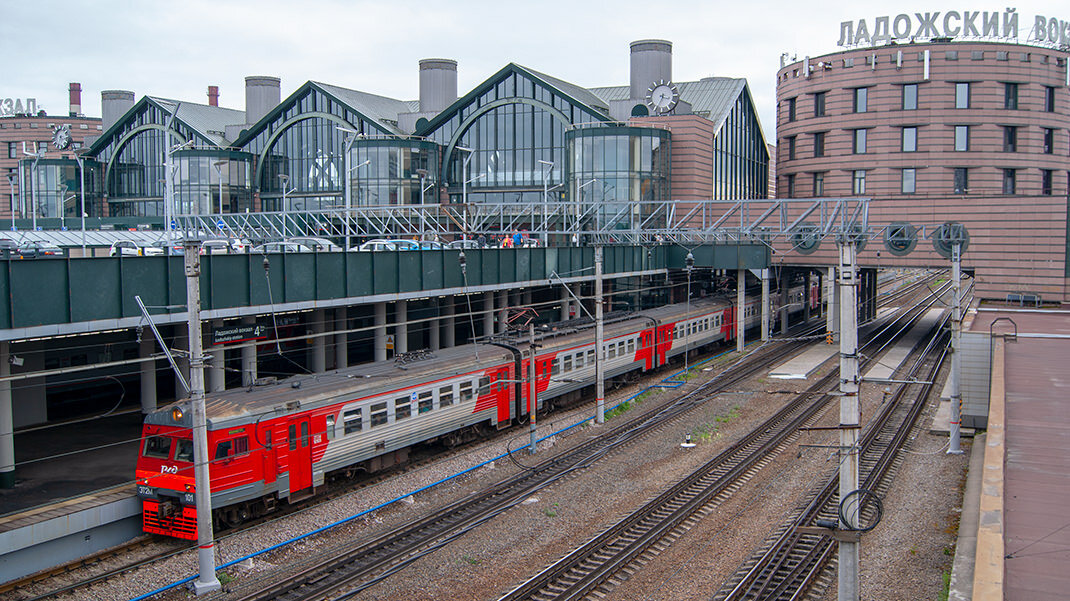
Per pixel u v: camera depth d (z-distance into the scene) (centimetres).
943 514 2270
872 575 1862
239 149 8356
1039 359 2825
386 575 1869
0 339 2091
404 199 7250
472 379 2998
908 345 5772
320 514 2294
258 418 2206
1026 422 1991
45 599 1784
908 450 2992
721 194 7412
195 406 1861
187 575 1912
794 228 4212
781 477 2650
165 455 2128
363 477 2683
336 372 2644
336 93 7950
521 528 2169
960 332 3017
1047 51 6366
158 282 2475
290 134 8219
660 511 2283
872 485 2517
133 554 2081
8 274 2106
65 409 3369
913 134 6469
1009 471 1630
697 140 6712
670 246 5531
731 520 2247
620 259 4956
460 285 3719
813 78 6869
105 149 9150
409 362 2852
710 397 3894
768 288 5641
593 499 2409
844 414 1395
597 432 3269
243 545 2080
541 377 3419
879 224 5262
